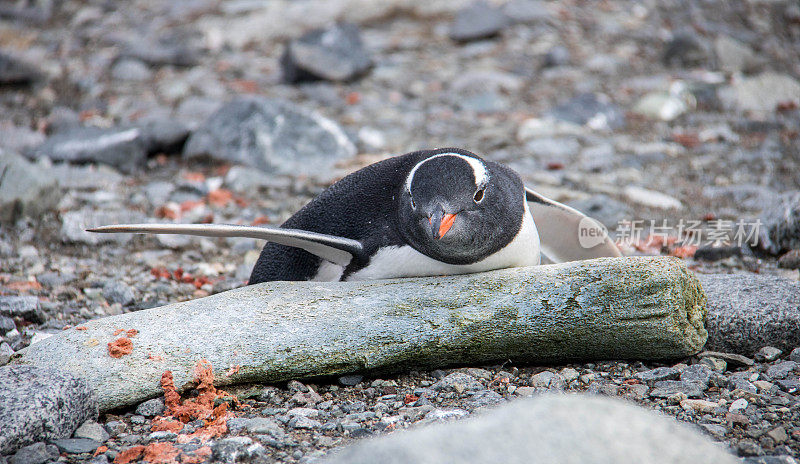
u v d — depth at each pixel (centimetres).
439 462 468
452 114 1961
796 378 766
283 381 759
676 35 2289
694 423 679
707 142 1761
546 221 971
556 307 766
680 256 1198
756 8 2644
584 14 2672
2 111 1880
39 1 2728
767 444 639
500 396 732
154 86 2116
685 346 784
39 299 1009
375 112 1958
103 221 1301
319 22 2588
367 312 772
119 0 2841
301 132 1688
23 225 1280
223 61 2336
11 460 625
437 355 772
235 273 1153
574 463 466
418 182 771
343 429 680
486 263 812
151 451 639
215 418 703
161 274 1123
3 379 671
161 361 729
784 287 881
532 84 2162
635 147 1736
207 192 1483
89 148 1608
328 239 810
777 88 2031
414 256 809
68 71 2175
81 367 717
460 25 2516
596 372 784
